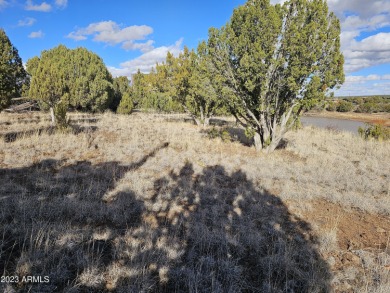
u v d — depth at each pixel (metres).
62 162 7.27
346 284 3.11
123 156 8.33
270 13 8.11
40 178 5.75
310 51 8.07
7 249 3.21
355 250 3.78
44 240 3.41
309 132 16.73
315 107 9.24
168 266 3.19
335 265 3.47
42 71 13.38
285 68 8.51
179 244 3.68
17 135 9.98
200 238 3.79
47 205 4.43
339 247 3.89
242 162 8.45
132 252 3.33
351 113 46.00
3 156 7.42
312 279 3.07
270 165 8.03
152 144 10.54
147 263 3.20
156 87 20.05
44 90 13.20
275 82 8.79
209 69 9.72
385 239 4.17
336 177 7.12
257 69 8.38
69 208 4.42
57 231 3.60
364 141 13.44
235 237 3.87
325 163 8.42
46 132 11.10
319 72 8.39
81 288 2.76
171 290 2.90
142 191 5.50
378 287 2.96
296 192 5.82
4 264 2.94
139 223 4.27
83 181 5.90
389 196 5.99
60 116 11.70
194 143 10.89
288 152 10.45
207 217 4.54
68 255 3.21
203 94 12.41
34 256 3.02
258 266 3.39
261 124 9.73
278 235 4.05
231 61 9.63
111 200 5.02
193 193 5.54
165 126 16.09
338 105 50.44
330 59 8.23
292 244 3.85
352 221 4.77
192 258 3.38
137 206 4.79
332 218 4.82
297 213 4.96
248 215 4.73
